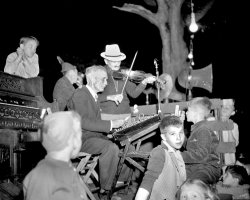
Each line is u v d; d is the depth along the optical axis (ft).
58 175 6.82
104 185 13.39
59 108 19.62
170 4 34.50
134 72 19.58
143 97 42.93
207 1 36.24
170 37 34.88
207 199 10.34
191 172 12.12
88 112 14.34
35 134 16.70
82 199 7.16
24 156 15.66
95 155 14.23
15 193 14.23
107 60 19.20
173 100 31.94
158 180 11.05
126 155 13.56
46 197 6.55
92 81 14.90
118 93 18.71
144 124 13.78
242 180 12.25
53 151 7.16
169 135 11.49
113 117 18.15
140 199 10.58
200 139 12.13
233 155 16.22
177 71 34.60
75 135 7.54
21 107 16.48
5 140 14.89
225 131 17.43
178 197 10.68
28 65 21.03
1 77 15.87
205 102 13.33
